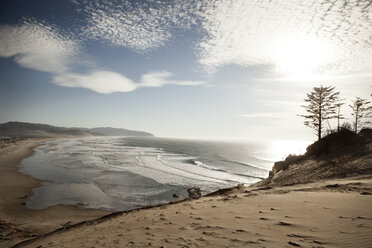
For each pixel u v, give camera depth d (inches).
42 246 274.5
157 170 1861.5
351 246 140.4
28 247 306.3
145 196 1119.6
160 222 273.3
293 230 180.9
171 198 1093.1
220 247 160.4
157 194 1158.3
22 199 984.9
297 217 217.8
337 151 790.5
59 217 808.9
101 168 1859.0
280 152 5369.1
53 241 301.7
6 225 673.0
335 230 171.5
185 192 1211.2
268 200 329.7
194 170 1983.3
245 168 2316.7
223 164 2554.1
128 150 3971.5
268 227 195.5
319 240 154.6
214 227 215.3
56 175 1529.3
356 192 318.7
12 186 1188.5
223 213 275.7
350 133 869.8
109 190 1202.0
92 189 1208.8
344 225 180.4
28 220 754.8
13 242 534.0
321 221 197.2
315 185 451.5
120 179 1461.6
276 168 1157.7
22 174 1515.7
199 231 208.8
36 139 6963.6
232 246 159.3
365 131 873.5
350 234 160.1
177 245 175.0
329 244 146.3
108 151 3617.1
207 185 1405.0
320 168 690.8
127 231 254.4
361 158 607.8
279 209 261.6
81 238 267.0
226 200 386.6
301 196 331.6
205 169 2082.9
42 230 643.5
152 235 215.3
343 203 256.5
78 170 1742.1
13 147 3472.0
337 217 203.6
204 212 298.8
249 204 317.1
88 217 816.3
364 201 254.8
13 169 1696.6
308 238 160.1
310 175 666.2
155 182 1409.9
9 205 895.1
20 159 2301.9
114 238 229.0
